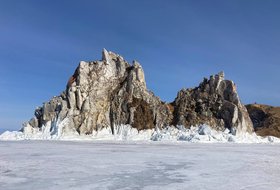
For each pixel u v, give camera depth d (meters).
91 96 67.81
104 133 65.12
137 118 66.25
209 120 65.56
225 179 19.56
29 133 69.94
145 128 65.38
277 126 78.56
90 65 72.75
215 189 16.83
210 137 59.97
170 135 62.59
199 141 58.03
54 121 68.25
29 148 39.69
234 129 63.09
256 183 18.31
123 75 73.38
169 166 24.73
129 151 35.84
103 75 71.50
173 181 18.98
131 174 21.23
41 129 69.56
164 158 29.48
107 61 73.44
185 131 63.84
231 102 65.88
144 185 17.88
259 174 21.31
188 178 19.92
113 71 73.56
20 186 17.52
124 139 63.25
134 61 72.94
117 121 66.69
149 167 24.20
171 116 68.19
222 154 33.34
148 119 66.44
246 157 30.83
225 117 65.19
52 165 24.86
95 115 66.56
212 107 67.25
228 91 67.06
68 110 67.12
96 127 65.75
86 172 21.88
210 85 69.69
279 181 18.89
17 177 20.03
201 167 24.33
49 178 19.77
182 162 26.91
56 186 17.52
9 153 33.41
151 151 36.03
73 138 62.84
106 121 66.81
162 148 40.69
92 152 34.50
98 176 20.48
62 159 28.34
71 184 18.05
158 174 21.28
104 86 70.44
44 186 17.52
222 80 68.81
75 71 73.62
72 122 65.50
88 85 69.31
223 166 24.86
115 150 37.06
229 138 60.59
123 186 17.59
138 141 59.22
